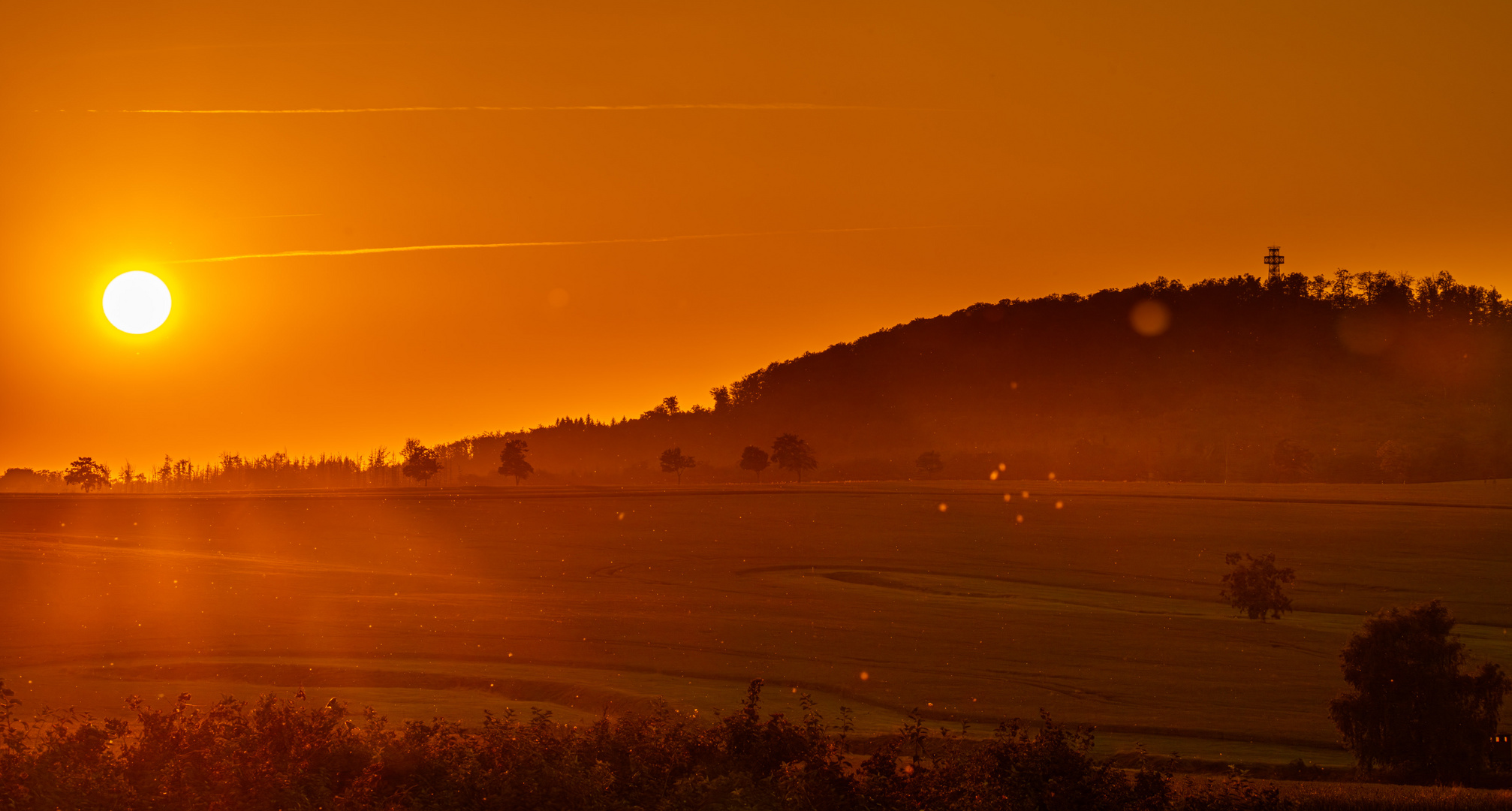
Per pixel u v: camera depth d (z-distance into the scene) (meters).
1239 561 84.69
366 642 61.44
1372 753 42.12
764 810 18.31
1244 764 38.28
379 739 19.89
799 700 47.97
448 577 101.69
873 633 68.56
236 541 126.75
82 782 17.41
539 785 18.30
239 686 48.88
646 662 56.84
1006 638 67.81
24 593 83.50
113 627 66.69
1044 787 19.03
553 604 81.56
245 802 17.16
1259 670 58.75
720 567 111.50
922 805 18.59
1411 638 42.28
